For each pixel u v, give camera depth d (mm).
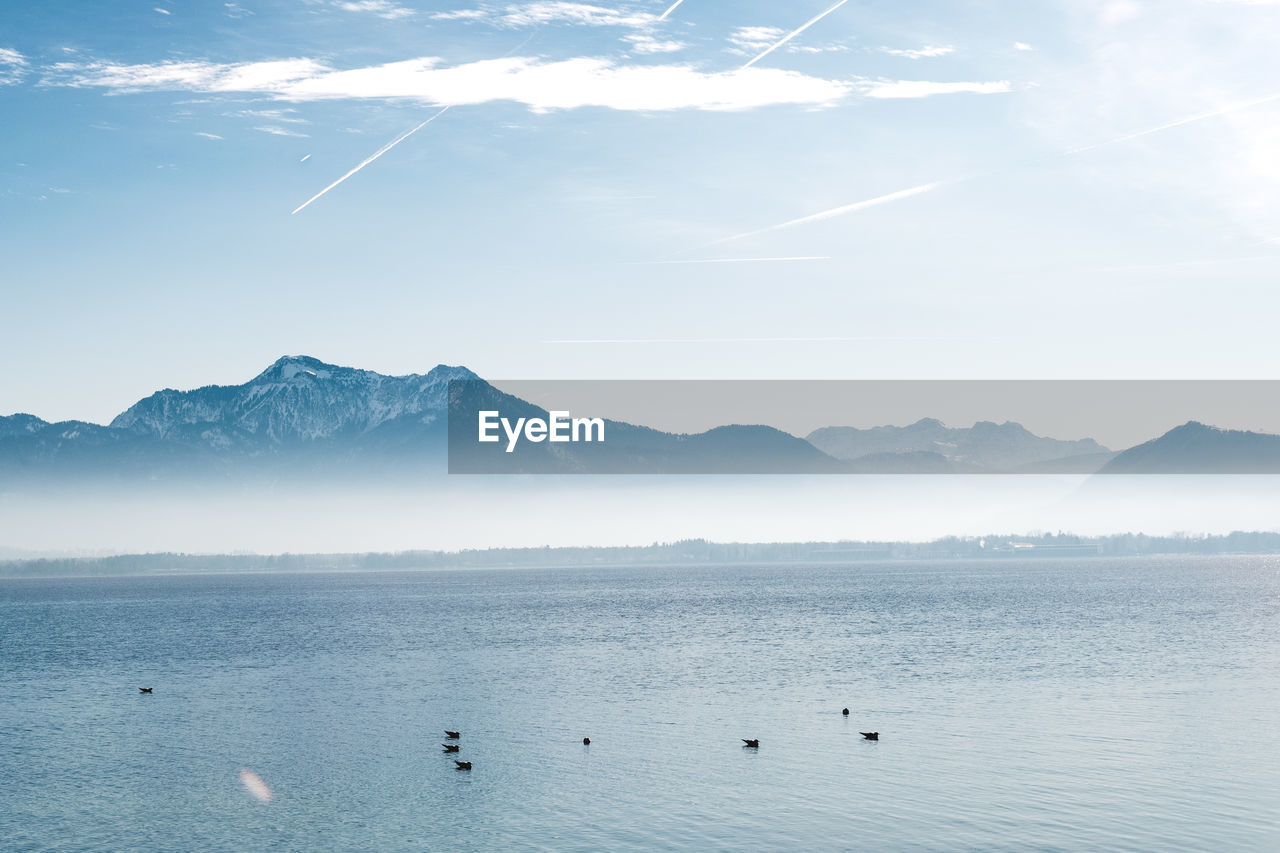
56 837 56531
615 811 58281
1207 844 50938
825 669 115125
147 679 118438
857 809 57406
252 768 70312
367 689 105562
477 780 65625
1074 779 62438
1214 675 105000
